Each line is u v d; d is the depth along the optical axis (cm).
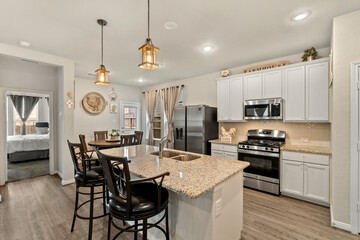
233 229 175
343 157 206
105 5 190
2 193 308
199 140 397
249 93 358
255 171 319
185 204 156
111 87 588
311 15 208
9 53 288
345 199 205
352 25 199
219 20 219
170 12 203
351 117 199
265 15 209
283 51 318
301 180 275
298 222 222
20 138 522
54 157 408
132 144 410
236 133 409
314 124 313
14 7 192
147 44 175
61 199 285
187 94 516
